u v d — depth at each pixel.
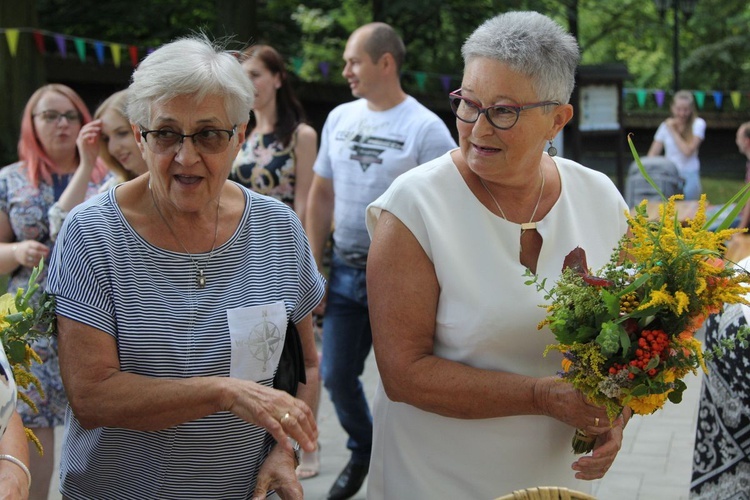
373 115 4.89
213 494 2.60
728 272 2.38
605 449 2.62
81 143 4.10
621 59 21.89
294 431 2.34
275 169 5.11
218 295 2.54
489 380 2.60
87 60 12.04
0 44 10.72
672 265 2.34
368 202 4.78
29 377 2.49
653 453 5.64
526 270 2.45
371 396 6.71
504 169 2.58
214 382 2.38
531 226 2.70
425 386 2.62
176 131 2.41
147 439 2.53
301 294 2.73
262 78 5.03
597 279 2.33
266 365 2.57
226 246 2.58
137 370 2.46
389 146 4.79
